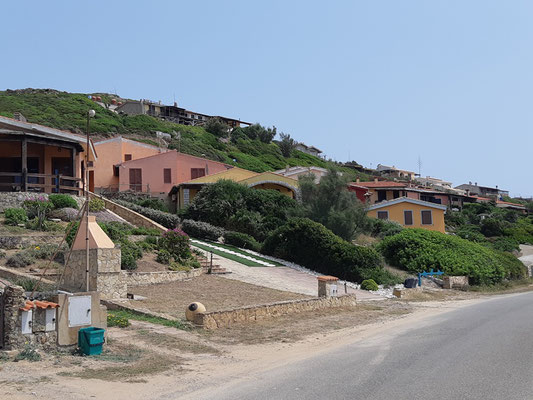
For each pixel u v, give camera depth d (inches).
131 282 837.8
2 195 1130.7
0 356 414.6
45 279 726.5
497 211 3351.4
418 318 768.9
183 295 804.6
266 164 3661.4
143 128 3489.2
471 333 598.5
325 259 1195.3
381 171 5349.4
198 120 4800.7
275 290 928.9
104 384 370.6
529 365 422.6
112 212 1301.7
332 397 333.7
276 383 378.6
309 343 567.2
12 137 1178.6
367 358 466.9
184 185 1838.1
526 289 1438.2
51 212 1111.6
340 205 1528.1
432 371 406.3
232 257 1205.7
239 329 628.1
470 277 1341.0
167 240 1029.2
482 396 331.9
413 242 1391.5
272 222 1501.0
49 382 364.8
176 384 379.6
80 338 459.2
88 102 3865.7
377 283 1138.0
